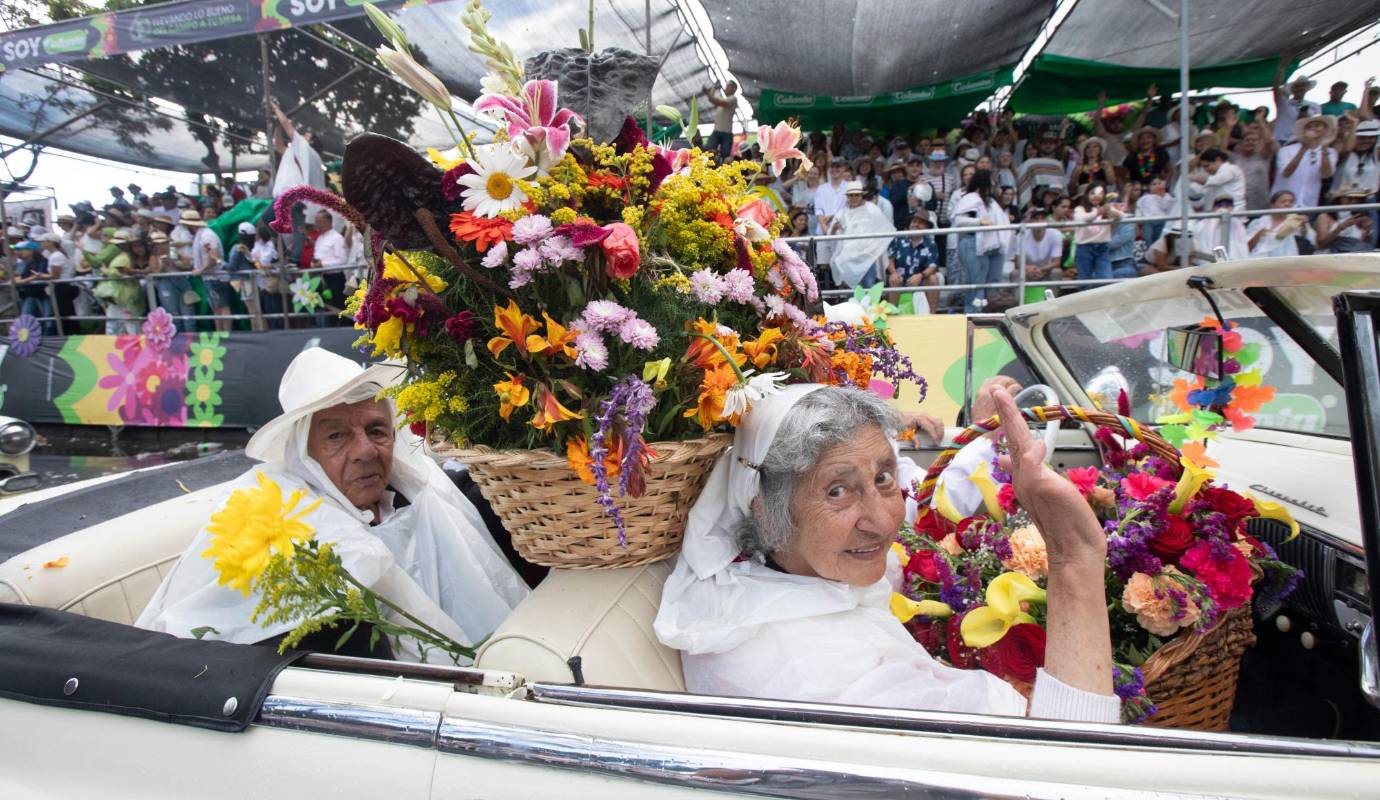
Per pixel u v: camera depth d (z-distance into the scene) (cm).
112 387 778
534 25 585
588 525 122
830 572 131
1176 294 182
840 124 834
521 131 108
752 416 131
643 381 108
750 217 137
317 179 706
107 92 873
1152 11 650
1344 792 79
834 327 159
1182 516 154
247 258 754
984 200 642
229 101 816
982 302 631
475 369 117
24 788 116
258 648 118
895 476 135
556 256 105
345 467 180
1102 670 114
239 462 237
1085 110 901
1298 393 194
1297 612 172
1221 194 623
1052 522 121
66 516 189
